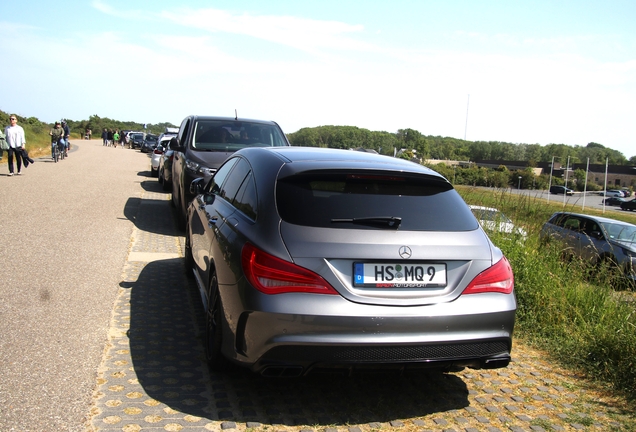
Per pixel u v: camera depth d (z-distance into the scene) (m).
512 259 6.00
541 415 3.43
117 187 14.75
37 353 3.81
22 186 13.16
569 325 5.20
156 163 19.05
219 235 3.86
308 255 3.02
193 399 3.33
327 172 3.44
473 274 3.22
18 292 5.15
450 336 3.09
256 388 3.56
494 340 3.21
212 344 3.69
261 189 3.55
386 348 3.00
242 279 3.13
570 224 13.88
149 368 3.73
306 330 2.95
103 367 3.69
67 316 4.62
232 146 9.55
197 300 5.34
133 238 8.16
